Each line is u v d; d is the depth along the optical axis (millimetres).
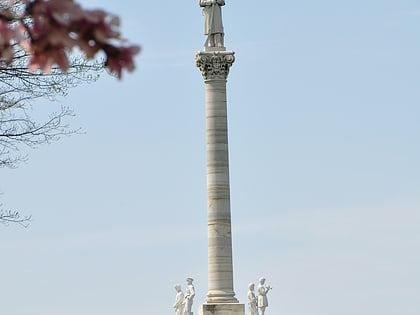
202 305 72500
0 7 21391
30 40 11375
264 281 96562
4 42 11594
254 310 96500
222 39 75500
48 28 11086
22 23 11797
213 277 73375
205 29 75375
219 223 73562
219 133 74375
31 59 11609
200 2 75938
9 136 39281
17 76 37062
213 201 73875
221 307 72250
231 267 73688
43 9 11023
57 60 11359
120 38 11227
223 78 74750
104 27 11125
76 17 11047
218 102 74500
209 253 73875
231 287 73375
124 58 11281
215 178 73938
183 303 94688
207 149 74500
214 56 74438
